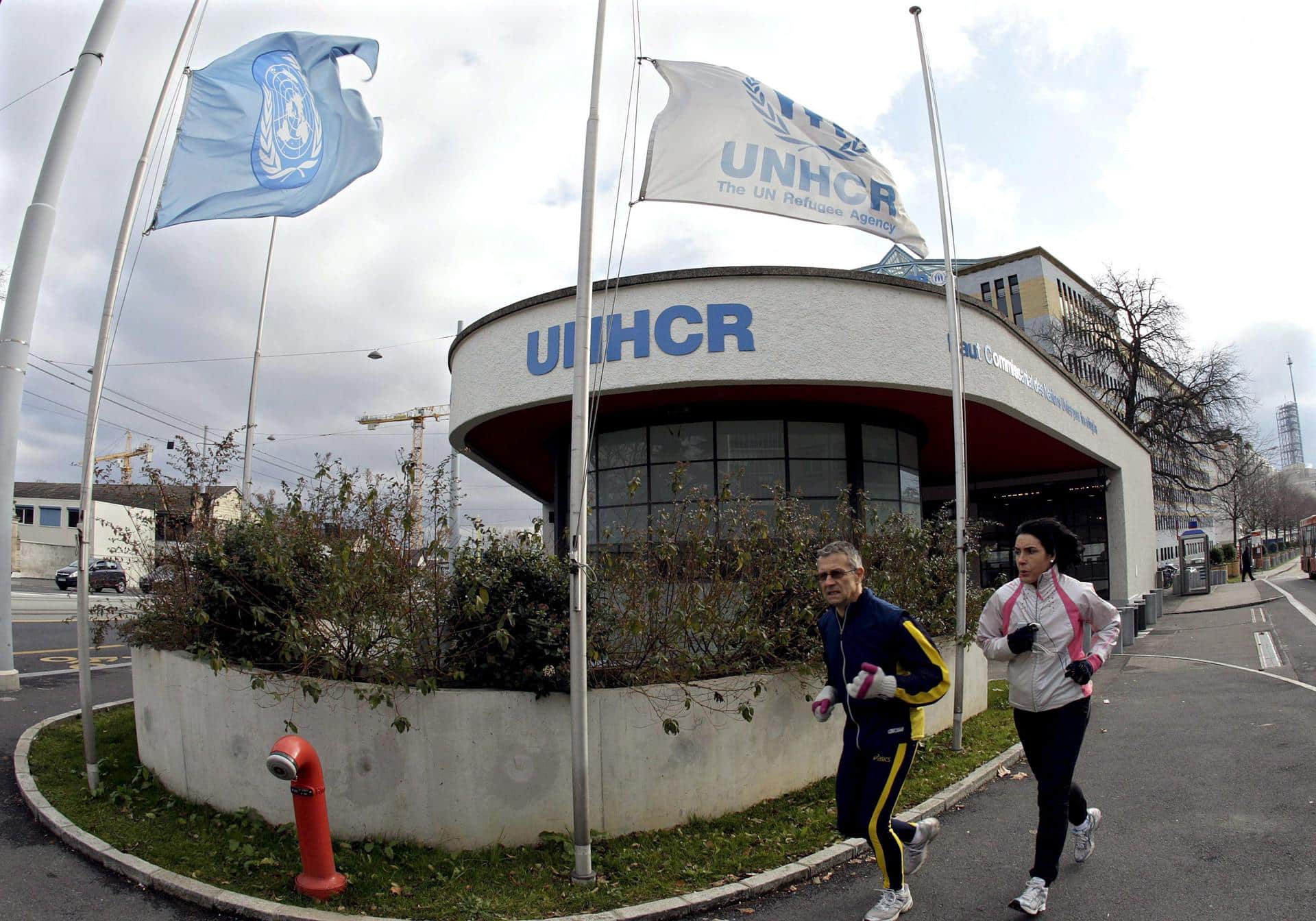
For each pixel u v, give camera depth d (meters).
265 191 7.70
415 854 5.03
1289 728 7.64
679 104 7.18
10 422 10.09
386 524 5.67
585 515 4.89
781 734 6.08
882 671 3.98
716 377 9.89
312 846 4.55
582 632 4.81
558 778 5.18
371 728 5.25
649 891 4.58
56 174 10.02
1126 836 5.16
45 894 4.66
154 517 7.55
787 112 7.54
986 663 9.55
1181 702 9.53
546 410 11.41
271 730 5.51
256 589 5.97
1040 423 13.85
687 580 5.86
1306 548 36.75
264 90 7.81
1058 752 4.12
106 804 6.04
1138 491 23.31
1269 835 4.99
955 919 4.14
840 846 5.10
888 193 8.02
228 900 4.46
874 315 10.38
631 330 10.11
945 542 8.26
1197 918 3.98
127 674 11.93
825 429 11.75
